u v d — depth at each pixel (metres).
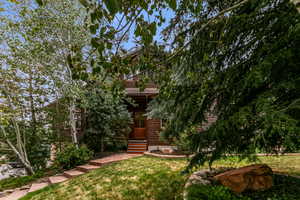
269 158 5.79
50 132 8.91
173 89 3.27
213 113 3.31
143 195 3.80
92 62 1.83
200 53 3.07
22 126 8.25
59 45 7.30
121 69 2.04
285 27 2.30
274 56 2.02
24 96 7.94
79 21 7.19
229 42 2.92
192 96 3.01
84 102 7.95
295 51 1.95
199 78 3.26
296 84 1.84
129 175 4.95
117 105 8.90
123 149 10.27
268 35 2.55
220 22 2.91
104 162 6.66
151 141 9.21
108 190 4.23
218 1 3.22
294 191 2.95
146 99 10.66
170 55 2.92
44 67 7.42
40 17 6.55
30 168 7.64
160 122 9.33
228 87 2.72
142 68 2.48
